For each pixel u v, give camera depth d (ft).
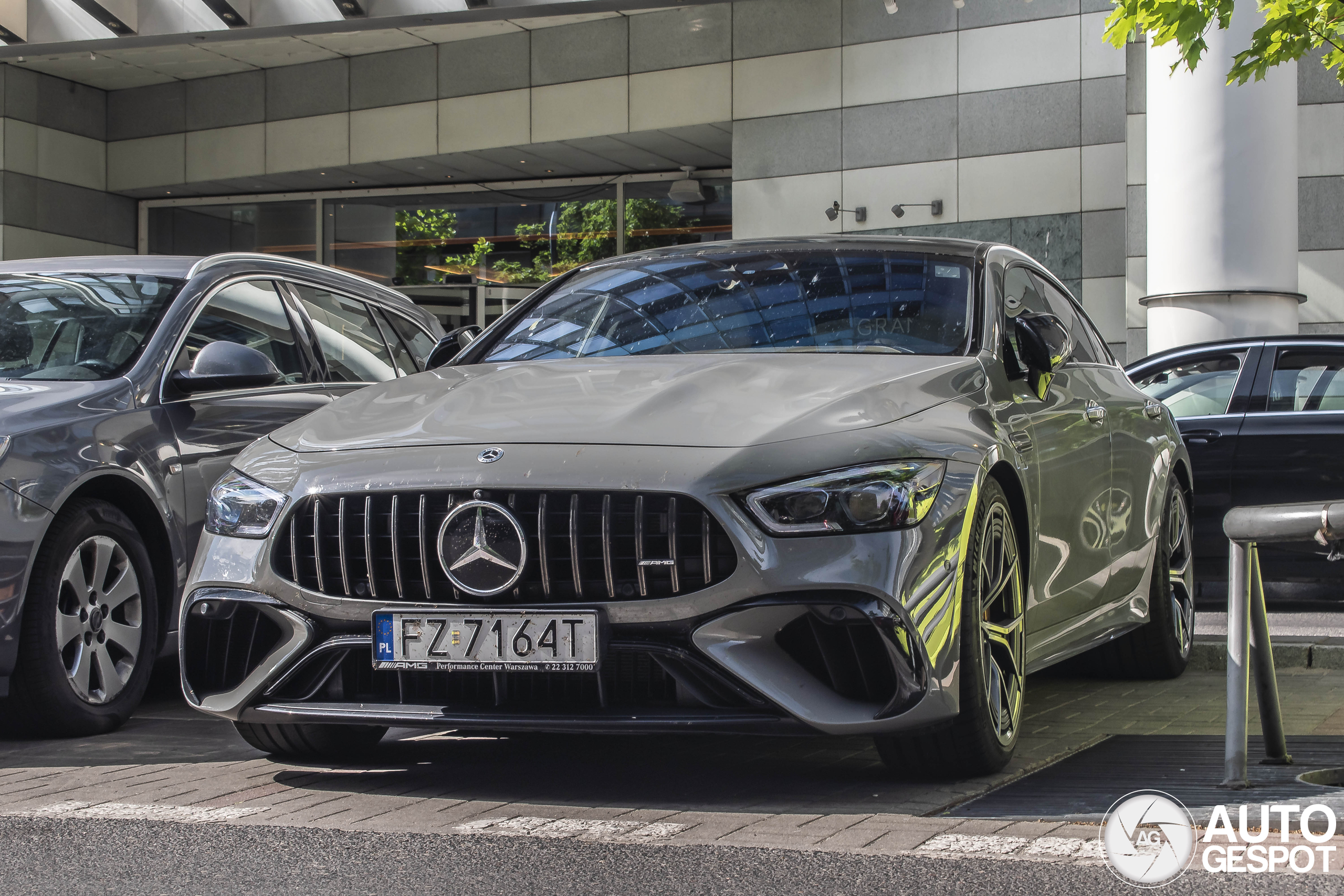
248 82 69.41
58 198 70.33
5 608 14.53
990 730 11.66
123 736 15.25
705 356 13.60
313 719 11.57
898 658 10.71
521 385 12.90
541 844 9.68
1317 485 26.63
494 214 69.87
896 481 10.93
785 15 59.31
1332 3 24.58
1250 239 40.73
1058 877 8.63
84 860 9.42
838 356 13.30
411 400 13.00
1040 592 13.76
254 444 12.84
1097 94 55.01
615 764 12.96
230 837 10.00
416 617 11.12
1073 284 55.42
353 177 69.36
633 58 61.36
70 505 15.43
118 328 17.52
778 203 59.62
